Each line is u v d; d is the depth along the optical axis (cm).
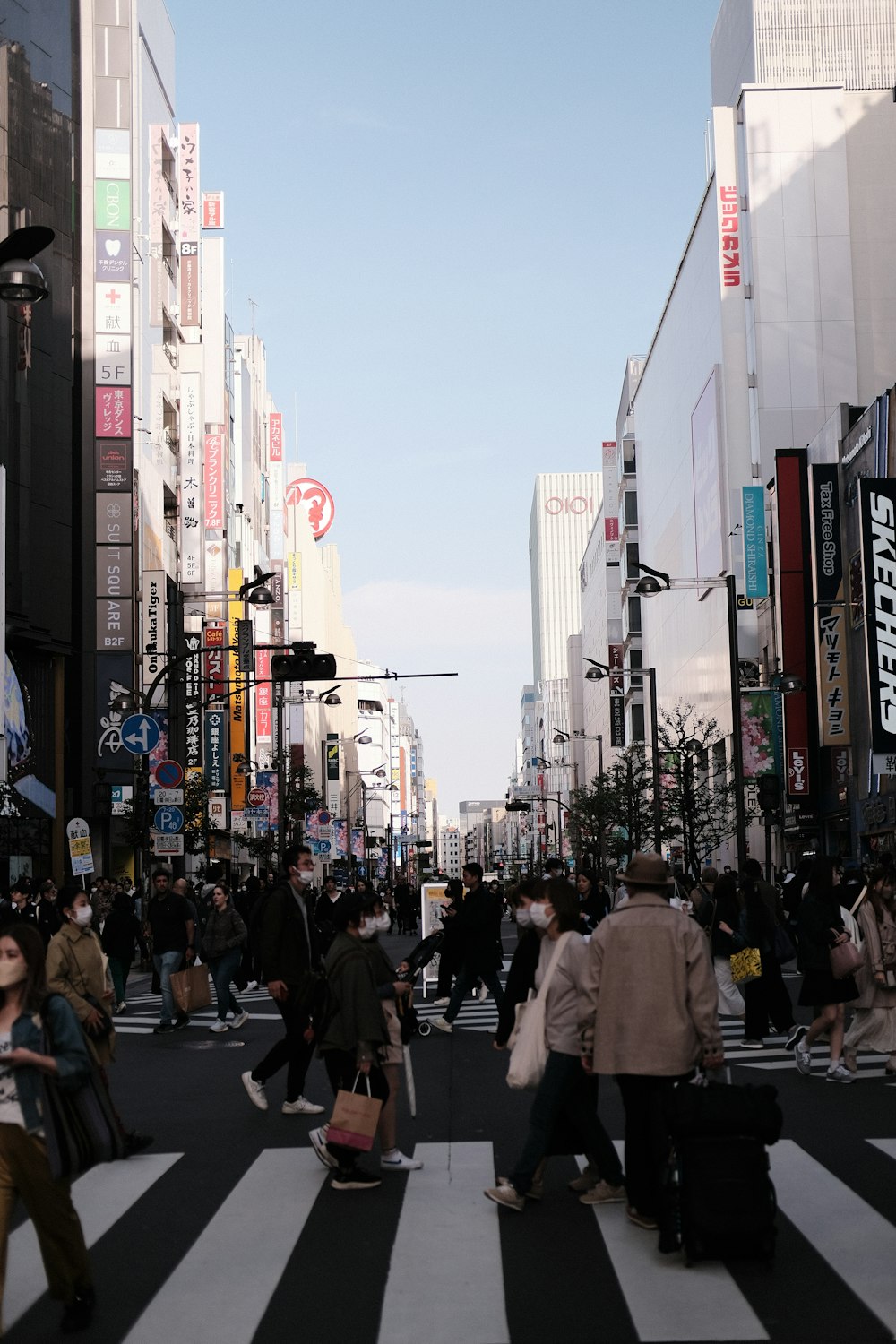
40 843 4756
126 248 5478
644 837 6266
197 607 7269
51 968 1125
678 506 8444
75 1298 652
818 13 9619
